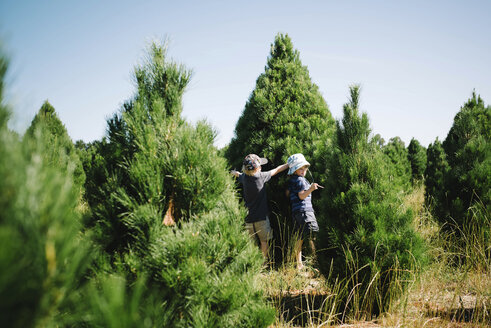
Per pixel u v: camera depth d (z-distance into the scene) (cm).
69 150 514
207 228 174
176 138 189
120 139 193
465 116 461
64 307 91
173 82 214
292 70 517
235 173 432
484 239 359
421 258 265
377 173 289
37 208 72
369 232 269
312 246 402
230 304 160
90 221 171
